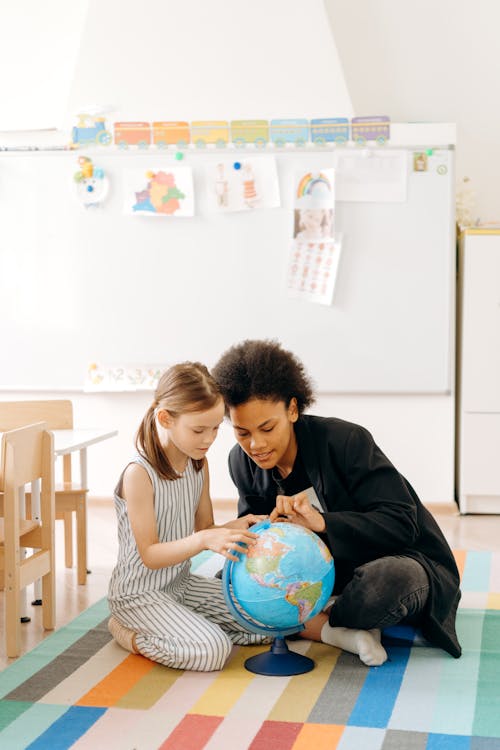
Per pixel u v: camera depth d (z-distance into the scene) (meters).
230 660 1.84
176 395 1.74
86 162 3.75
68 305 3.81
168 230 3.75
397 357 3.71
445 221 3.66
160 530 1.87
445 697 1.62
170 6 3.76
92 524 3.44
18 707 1.59
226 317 3.76
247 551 1.69
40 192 3.78
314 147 3.67
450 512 3.67
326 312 3.72
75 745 1.43
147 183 3.74
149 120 3.78
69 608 2.30
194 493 1.94
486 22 3.92
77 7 4.04
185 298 3.77
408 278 3.68
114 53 3.78
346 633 1.83
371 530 1.81
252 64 3.74
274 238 3.72
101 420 3.83
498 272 3.55
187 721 1.52
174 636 1.78
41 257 3.80
